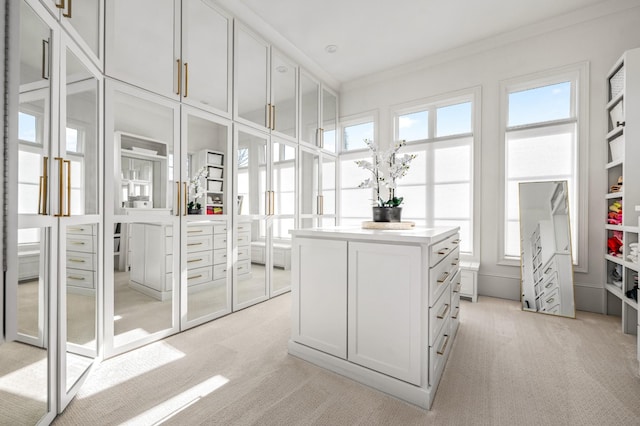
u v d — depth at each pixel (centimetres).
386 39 355
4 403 115
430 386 156
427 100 404
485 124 362
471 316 291
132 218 216
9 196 104
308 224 414
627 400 157
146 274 228
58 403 144
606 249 294
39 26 132
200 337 238
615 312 293
